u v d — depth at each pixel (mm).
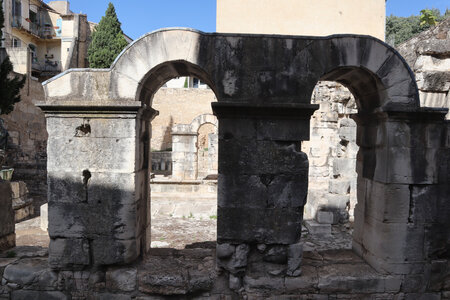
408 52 8648
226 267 4938
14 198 10312
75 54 29719
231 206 4859
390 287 5039
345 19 9836
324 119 13156
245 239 4879
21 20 27984
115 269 4961
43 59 31469
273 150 4820
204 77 5363
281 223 4867
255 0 9633
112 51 27203
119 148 4820
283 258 4930
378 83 4957
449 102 7461
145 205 5547
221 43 4750
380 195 5086
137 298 4941
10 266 5090
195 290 4949
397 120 4902
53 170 4840
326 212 8500
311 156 13305
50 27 30953
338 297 5012
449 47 7359
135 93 4801
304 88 4816
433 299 5129
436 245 5090
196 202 12625
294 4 9727
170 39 4754
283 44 4773
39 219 10531
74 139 4828
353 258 5688
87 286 4977
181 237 8242
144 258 5477
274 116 4773
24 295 5020
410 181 4957
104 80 4812
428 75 7418
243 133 4797
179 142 16812
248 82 4789
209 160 21531
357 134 5906
